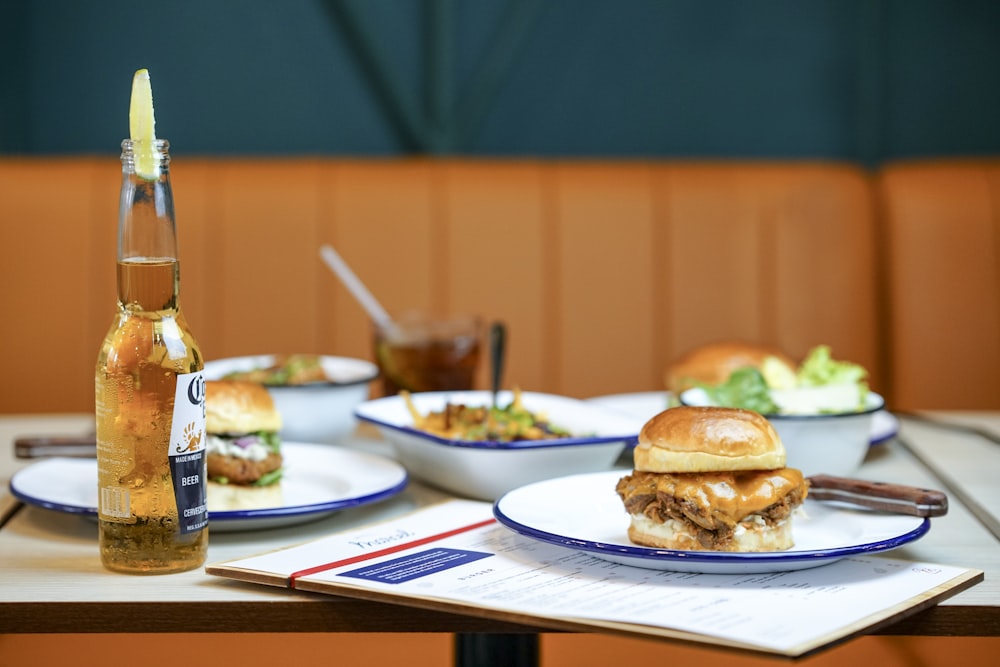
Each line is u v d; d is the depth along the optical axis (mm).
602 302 2158
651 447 823
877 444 1223
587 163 2213
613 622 681
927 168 2215
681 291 2170
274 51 2490
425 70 2490
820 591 746
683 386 1347
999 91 2541
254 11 2480
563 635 1479
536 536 800
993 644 1460
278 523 943
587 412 1180
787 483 817
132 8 2463
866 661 1455
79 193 2096
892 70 2545
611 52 2525
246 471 1037
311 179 2141
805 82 2543
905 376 2170
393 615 750
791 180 2191
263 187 2127
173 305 818
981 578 788
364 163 2178
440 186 2148
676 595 735
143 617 749
